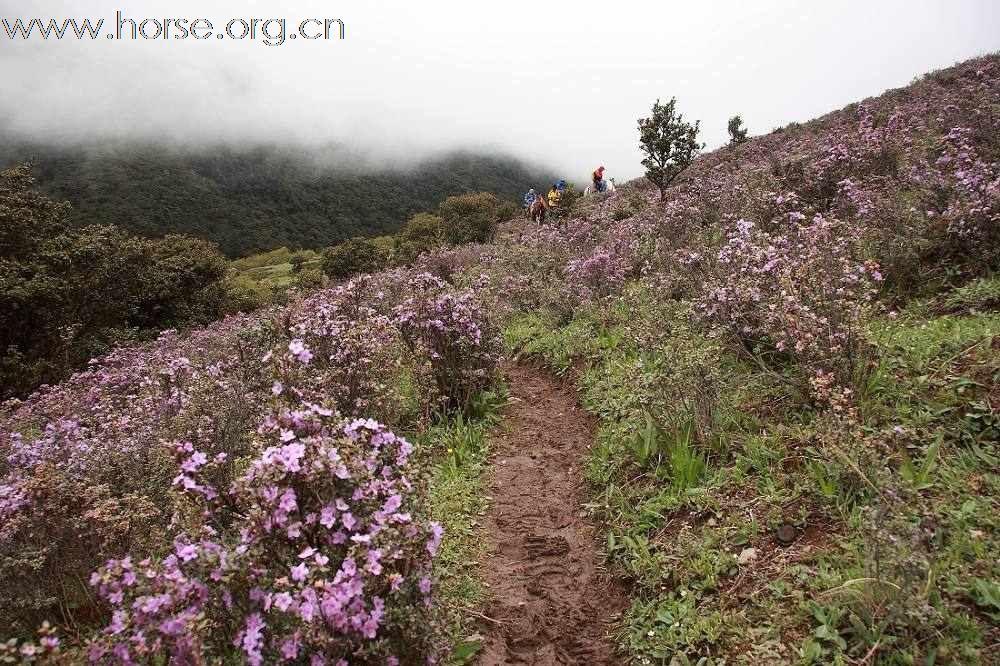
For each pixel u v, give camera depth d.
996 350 3.83
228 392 4.66
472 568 3.80
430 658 2.37
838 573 2.77
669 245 8.66
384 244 47.06
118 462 4.25
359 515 2.46
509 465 5.09
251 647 2.03
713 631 2.79
